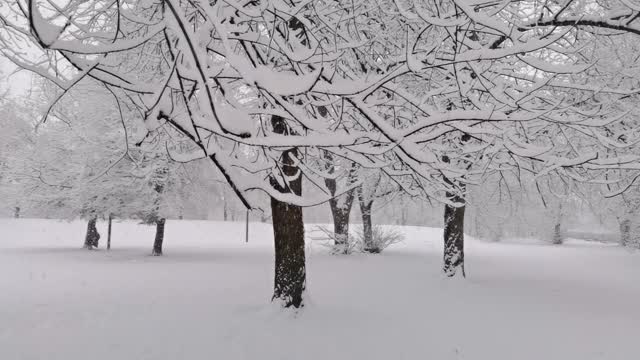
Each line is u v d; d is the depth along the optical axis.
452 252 13.01
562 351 6.30
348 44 3.94
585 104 8.28
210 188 22.31
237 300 9.27
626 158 5.17
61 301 9.47
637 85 8.05
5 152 23.06
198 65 2.31
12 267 15.89
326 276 13.76
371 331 6.98
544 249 30.38
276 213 8.05
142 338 6.65
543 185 11.49
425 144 5.51
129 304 9.09
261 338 6.55
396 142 3.67
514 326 7.62
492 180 16.06
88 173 19.98
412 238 34.41
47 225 39.78
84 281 12.26
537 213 36.81
